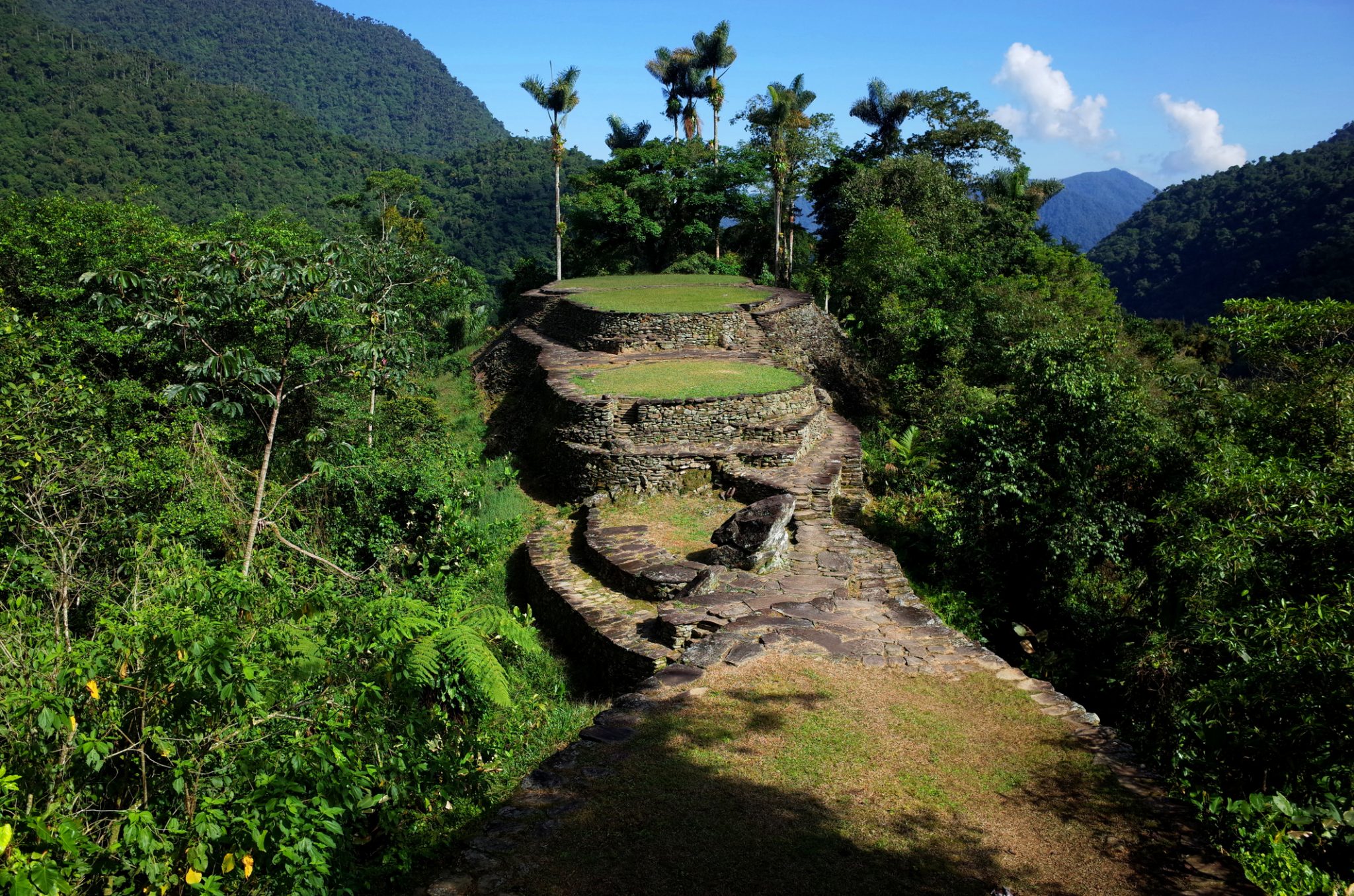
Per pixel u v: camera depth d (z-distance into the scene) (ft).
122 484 37.22
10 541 32.86
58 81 322.96
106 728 18.04
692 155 157.58
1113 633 43.27
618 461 56.80
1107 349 55.06
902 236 119.34
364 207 181.06
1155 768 27.78
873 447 74.18
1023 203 169.58
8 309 41.11
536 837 20.34
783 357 86.22
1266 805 20.75
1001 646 45.27
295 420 64.03
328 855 18.04
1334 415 38.27
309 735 19.90
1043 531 45.93
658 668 33.96
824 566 42.11
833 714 26.45
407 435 67.92
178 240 65.51
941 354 94.32
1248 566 28.45
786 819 20.98
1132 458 46.01
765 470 56.75
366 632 23.04
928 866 19.31
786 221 152.97
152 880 15.98
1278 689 23.04
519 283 166.50
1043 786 22.71
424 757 22.75
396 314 42.60
